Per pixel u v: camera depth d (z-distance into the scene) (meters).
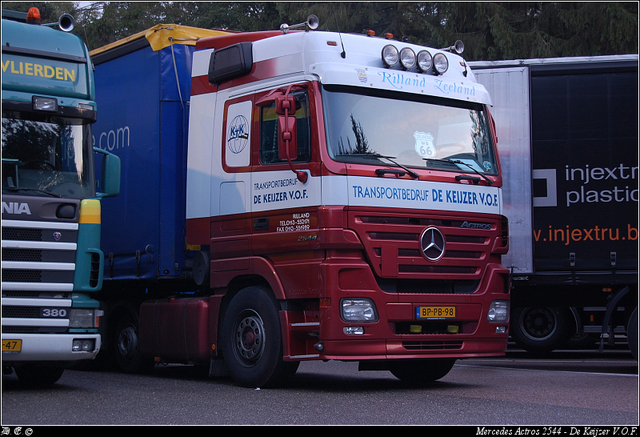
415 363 9.75
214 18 30.25
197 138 9.70
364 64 8.58
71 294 8.20
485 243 8.88
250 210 8.77
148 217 10.32
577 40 23.61
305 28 8.80
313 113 8.17
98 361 11.38
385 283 8.20
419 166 8.57
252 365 8.65
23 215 7.93
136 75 10.81
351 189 8.01
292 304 8.35
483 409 7.03
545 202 12.26
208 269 9.45
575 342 14.52
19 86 8.21
